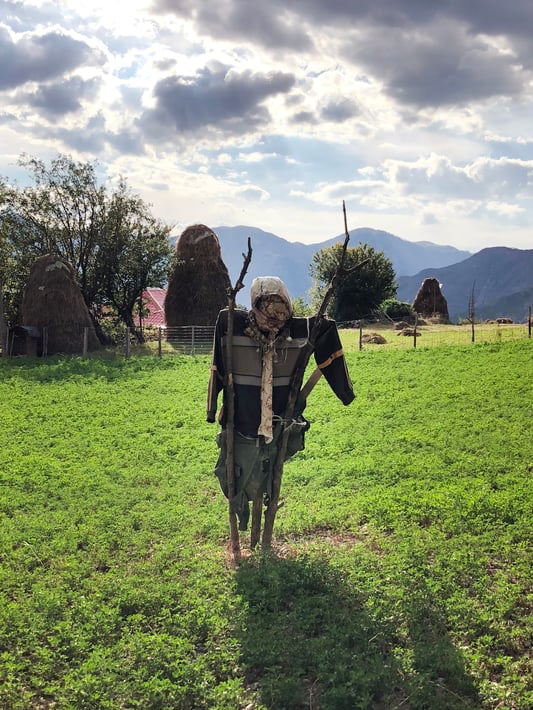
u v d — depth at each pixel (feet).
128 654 18.80
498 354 89.30
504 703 16.34
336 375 24.88
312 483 37.63
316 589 22.44
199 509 33.42
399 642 19.39
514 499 31.50
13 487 37.99
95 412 62.18
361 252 211.20
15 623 20.27
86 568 25.45
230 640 19.15
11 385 80.33
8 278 140.97
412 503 31.94
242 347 24.11
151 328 155.22
